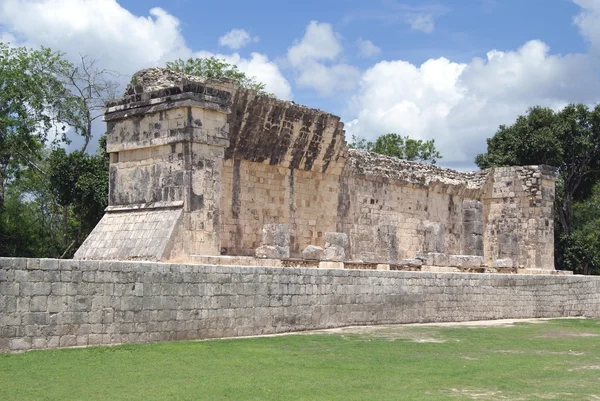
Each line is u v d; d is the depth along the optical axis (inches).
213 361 633.6
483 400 522.0
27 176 1854.1
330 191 1397.6
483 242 1699.1
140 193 1048.8
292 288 863.7
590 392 557.9
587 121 2153.1
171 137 1010.7
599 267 2188.7
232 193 1215.6
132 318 692.1
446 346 797.9
